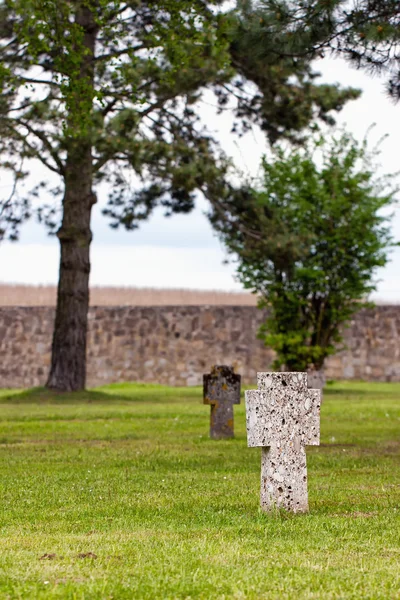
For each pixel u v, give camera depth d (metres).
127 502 8.48
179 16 17.97
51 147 23.16
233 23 12.72
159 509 8.08
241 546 6.41
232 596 5.07
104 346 36.06
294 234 26.61
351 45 12.14
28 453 12.98
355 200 28.69
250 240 26.67
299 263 28.53
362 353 34.94
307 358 28.98
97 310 36.25
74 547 6.38
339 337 29.77
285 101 25.48
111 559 5.95
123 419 18.95
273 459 7.69
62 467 11.32
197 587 5.26
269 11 12.03
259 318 35.53
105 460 12.03
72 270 26.31
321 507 8.12
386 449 13.34
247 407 7.69
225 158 25.34
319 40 12.20
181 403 24.25
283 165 29.03
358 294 28.91
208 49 22.86
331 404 23.33
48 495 8.99
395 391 29.69
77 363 26.45
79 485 9.70
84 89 16.84
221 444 13.95
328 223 28.69
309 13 11.86
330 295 28.88
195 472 10.76
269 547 6.39
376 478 10.14
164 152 23.55
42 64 22.38
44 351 36.53
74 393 25.81
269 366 35.38
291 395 7.73
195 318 35.81
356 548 6.38
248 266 28.84
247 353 35.50
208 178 24.58
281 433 7.70
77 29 16.78
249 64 24.31
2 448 13.69
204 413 20.23
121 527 7.25
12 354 36.69
